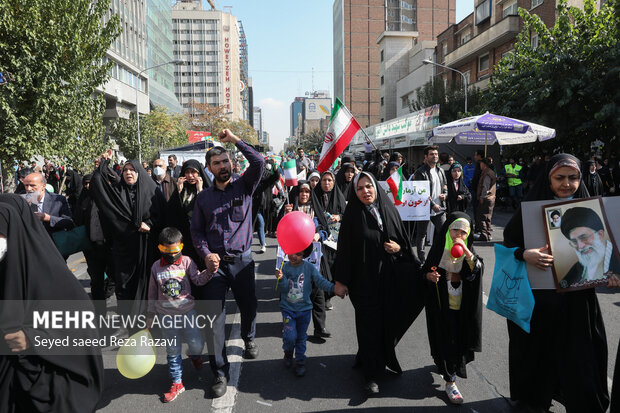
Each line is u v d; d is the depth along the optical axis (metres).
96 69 11.25
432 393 3.42
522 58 15.99
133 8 46.19
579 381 2.72
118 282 4.49
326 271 4.97
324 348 4.37
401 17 80.56
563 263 2.79
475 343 3.25
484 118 9.98
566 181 2.82
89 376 2.42
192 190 4.73
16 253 2.20
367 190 3.44
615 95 13.12
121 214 4.40
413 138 18.98
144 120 33.62
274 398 3.39
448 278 3.31
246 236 3.83
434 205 7.30
